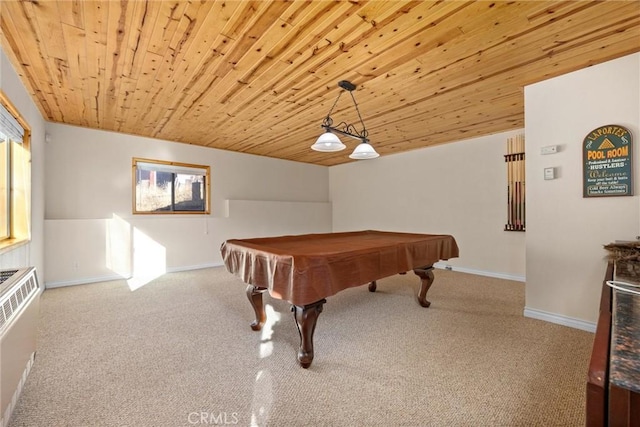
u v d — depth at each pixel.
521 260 4.29
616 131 2.27
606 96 2.32
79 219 4.09
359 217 6.73
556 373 1.84
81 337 2.37
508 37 2.01
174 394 1.64
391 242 2.82
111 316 2.84
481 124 4.04
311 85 2.77
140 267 4.58
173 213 5.10
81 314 2.89
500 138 4.48
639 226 2.20
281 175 6.60
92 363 1.97
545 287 2.67
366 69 2.46
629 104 2.23
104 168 4.39
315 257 1.86
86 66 2.39
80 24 1.85
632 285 1.05
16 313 1.39
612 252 1.80
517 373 1.85
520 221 4.25
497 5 1.69
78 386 1.71
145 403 1.57
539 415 1.48
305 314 1.92
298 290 1.77
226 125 4.08
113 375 1.83
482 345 2.23
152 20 1.82
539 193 2.68
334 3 1.68
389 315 2.89
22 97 2.68
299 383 1.76
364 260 2.22
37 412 1.48
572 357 2.03
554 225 2.60
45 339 2.32
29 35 1.96
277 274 1.91
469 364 1.96
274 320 2.76
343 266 2.05
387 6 1.71
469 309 3.05
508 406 1.55
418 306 3.16
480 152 4.70
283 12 1.75
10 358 1.30
